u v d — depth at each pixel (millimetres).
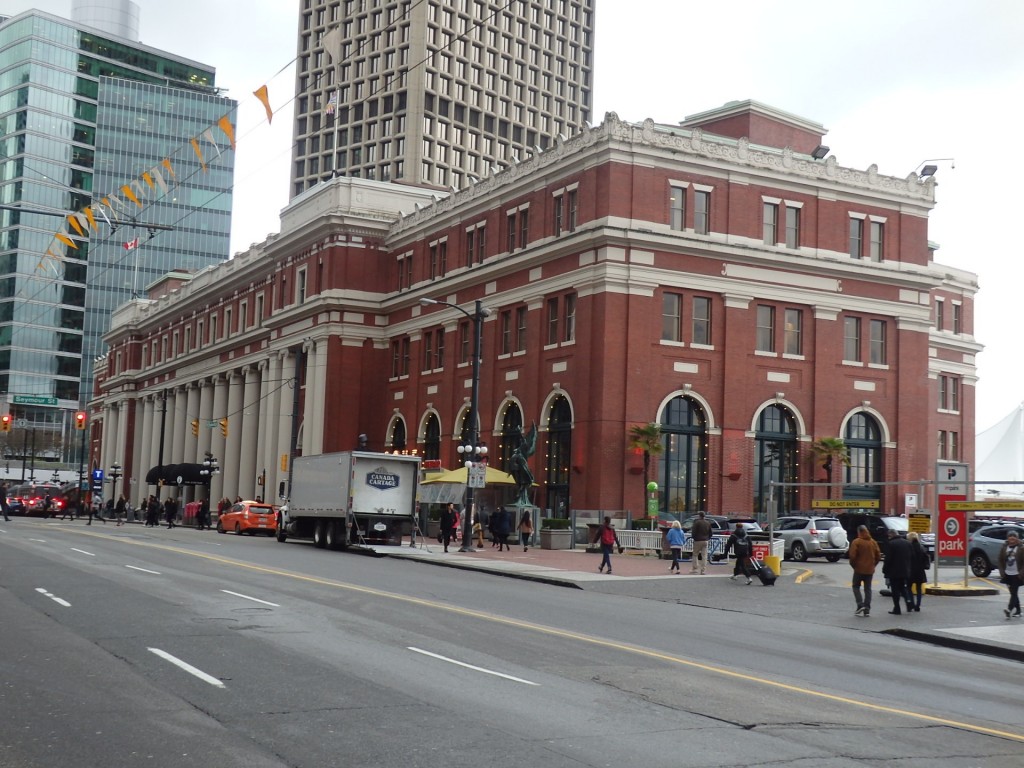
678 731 11000
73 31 149375
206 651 15094
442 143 136000
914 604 25891
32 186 146125
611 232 50938
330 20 143250
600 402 50625
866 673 16094
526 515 46656
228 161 143750
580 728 10961
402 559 39969
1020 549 24547
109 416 122750
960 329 78562
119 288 155375
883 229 58406
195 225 142125
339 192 72000
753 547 33875
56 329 152625
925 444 58094
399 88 135125
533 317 56188
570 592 28547
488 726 10891
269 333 82000
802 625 23109
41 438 153000
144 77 154625
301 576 27969
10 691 12188
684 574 35000
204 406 97875
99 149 137500
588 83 155250
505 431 58500
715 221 53781
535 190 57250
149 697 11914
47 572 26688
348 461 43875
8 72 148750
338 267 70938
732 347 53500
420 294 66125
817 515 48719
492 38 143375
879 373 57344
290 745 9914
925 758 10305
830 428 55562
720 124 62938
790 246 55875
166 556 33875
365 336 71188
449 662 14812
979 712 13227
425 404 65625
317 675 13484
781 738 10875
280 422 78188
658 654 16547
